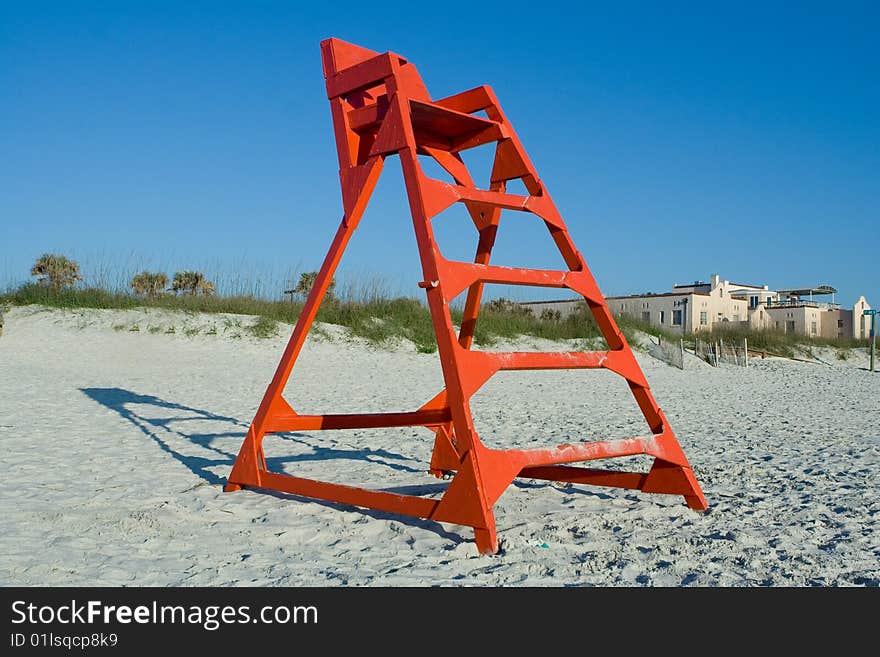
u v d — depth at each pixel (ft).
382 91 14.94
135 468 17.19
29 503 13.46
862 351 97.09
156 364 46.47
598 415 29.66
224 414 27.61
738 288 170.91
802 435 24.67
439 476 17.15
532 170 14.25
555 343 67.87
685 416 30.42
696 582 9.91
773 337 92.02
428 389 39.73
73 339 51.83
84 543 11.25
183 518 12.86
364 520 12.89
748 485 16.30
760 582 9.95
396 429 24.49
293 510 13.53
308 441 22.12
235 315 59.72
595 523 12.78
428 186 12.15
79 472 16.46
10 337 51.34
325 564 10.57
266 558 10.81
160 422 24.90
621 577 10.09
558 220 13.89
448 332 11.37
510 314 73.77
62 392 32.09
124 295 60.59
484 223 15.03
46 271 62.64
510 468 11.39
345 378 44.52
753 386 49.08
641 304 142.92
